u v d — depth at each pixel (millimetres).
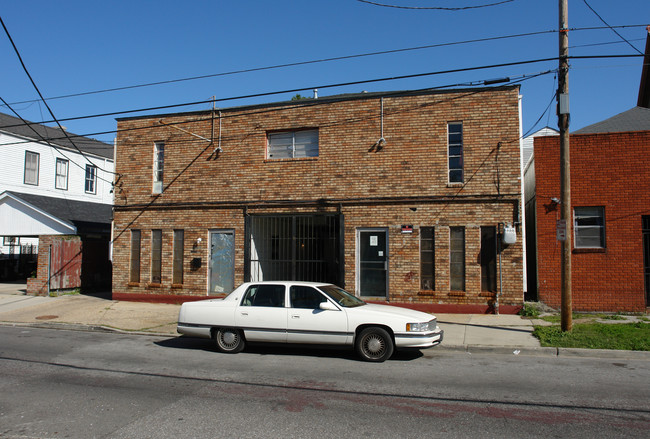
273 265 15711
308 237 15445
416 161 14320
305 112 15367
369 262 14508
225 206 15953
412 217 14227
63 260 19031
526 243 16625
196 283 16062
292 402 6293
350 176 14812
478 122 13969
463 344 10000
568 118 10602
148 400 6383
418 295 14023
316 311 9141
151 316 14117
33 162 30688
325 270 15219
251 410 5957
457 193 13953
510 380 7492
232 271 15789
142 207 16891
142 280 16734
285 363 8695
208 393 6719
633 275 13383
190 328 9812
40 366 8414
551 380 7496
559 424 5461
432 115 14297
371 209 14555
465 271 13758
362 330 8930
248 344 9648
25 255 27703
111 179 36344
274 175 15531
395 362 8820
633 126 17500
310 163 15219
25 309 15742
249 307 9500
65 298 17891
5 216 21453
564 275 10773
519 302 13383
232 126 16094
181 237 16516
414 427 5359
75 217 21703
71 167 33156
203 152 16328
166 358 9125
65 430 5277
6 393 6723
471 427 5363
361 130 14828
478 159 13898
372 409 6004
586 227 13828
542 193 14117
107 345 10500
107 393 6719
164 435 5117
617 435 5125
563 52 10578
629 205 13523
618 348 9477
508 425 5430
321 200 14977
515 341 10250
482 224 13742
